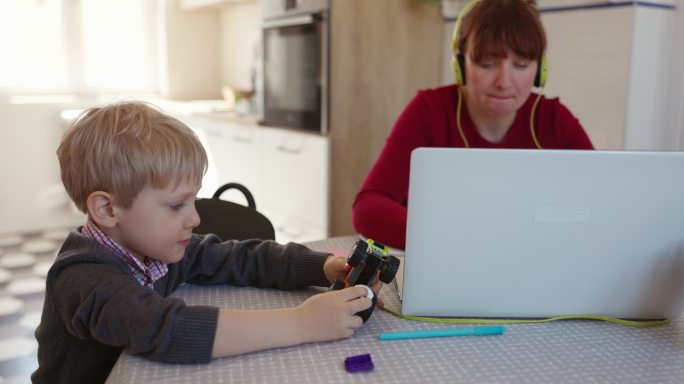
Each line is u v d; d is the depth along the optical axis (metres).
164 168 0.82
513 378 0.70
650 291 0.85
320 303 0.80
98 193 0.83
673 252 0.83
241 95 3.70
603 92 2.23
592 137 2.30
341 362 0.74
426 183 0.80
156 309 0.75
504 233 0.82
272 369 0.72
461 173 0.80
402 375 0.71
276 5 2.87
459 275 0.84
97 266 0.81
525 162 0.79
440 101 1.59
